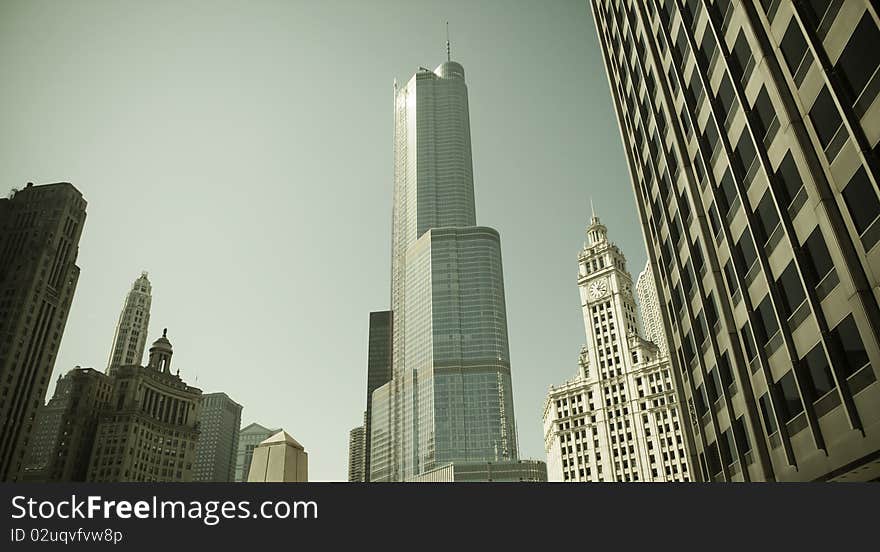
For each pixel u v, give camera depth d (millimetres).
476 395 183500
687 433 44906
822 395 25125
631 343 133125
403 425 191875
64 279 118375
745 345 32938
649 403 124812
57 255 117375
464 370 187875
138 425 129625
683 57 38156
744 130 30391
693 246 39781
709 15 32438
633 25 48688
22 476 109812
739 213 32188
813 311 24609
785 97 25859
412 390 194875
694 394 42719
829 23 22750
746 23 28484
